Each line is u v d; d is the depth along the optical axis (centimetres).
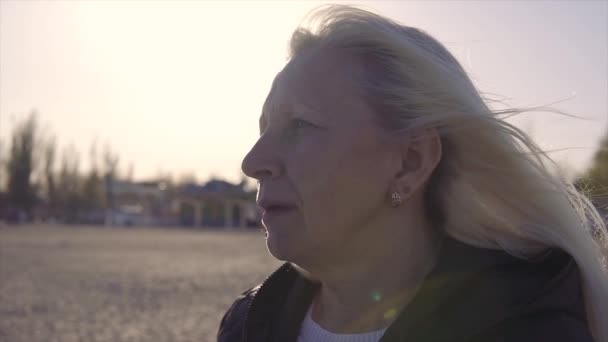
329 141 129
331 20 141
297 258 133
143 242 3512
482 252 128
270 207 134
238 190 6950
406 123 128
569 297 117
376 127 129
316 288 154
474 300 119
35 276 1673
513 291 117
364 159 129
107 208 8069
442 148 134
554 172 138
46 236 4019
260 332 154
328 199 128
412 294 135
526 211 130
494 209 131
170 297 1334
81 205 8312
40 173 8231
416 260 136
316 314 151
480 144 130
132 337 930
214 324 1036
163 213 7656
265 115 145
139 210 8112
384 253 134
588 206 145
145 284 1547
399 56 130
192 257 2433
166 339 922
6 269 1834
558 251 127
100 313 1122
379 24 134
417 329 121
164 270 1891
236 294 1395
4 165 7900
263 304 157
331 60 133
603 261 142
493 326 115
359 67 132
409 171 132
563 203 132
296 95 133
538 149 134
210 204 7412
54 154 8281
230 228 6706
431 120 127
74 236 4103
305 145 131
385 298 136
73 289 1430
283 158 133
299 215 131
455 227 133
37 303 1217
